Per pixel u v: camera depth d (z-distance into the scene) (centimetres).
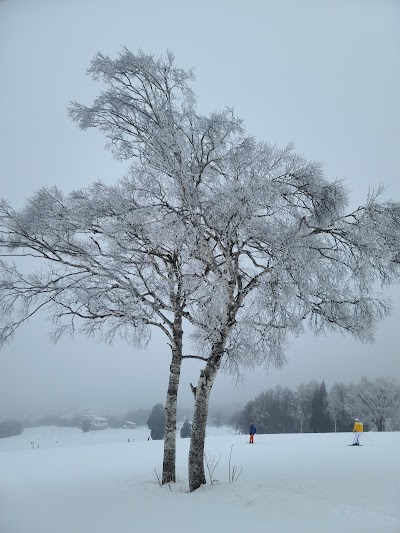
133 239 1105
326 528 648
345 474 1103
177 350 1184
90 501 952
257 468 1291
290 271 1009
